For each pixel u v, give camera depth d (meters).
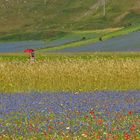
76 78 62.31
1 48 186.12
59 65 66.94
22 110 37.72
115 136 27.84
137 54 107.81
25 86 57.78
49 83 59.47
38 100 43.41
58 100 43.28
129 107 38.62
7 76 62.34
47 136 27.97
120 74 63.94
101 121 31.17
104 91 51.22
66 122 32.56
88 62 69.56
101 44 145.38
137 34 164.88
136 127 30.50
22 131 29.80
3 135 28.77
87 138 27.88
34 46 186.00
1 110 37.72
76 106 39.47
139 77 62.94
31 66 66.56
